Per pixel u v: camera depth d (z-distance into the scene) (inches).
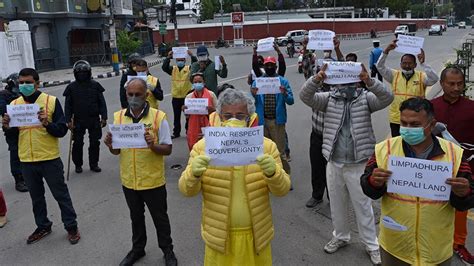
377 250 179.3
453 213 114.4
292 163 323.0
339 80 171.9
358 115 177.8
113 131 168.7
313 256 187.8
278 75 273.7
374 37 2554.1
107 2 1305.4
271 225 131.3
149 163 173.9
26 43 919.7
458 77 164.2
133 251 186.7
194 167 115.8
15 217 241.4
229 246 125.9
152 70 1124.5
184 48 387.9
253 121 125.9
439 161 108.4
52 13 1164.5
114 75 1016.9
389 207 117.6
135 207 179.9
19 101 201.5
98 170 318.7
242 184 124.3
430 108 109.0
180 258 190.2
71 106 307.7
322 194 241.9
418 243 114.7
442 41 1870.1
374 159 121.3
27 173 203.5
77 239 208.1
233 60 1296.8
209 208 126.6
